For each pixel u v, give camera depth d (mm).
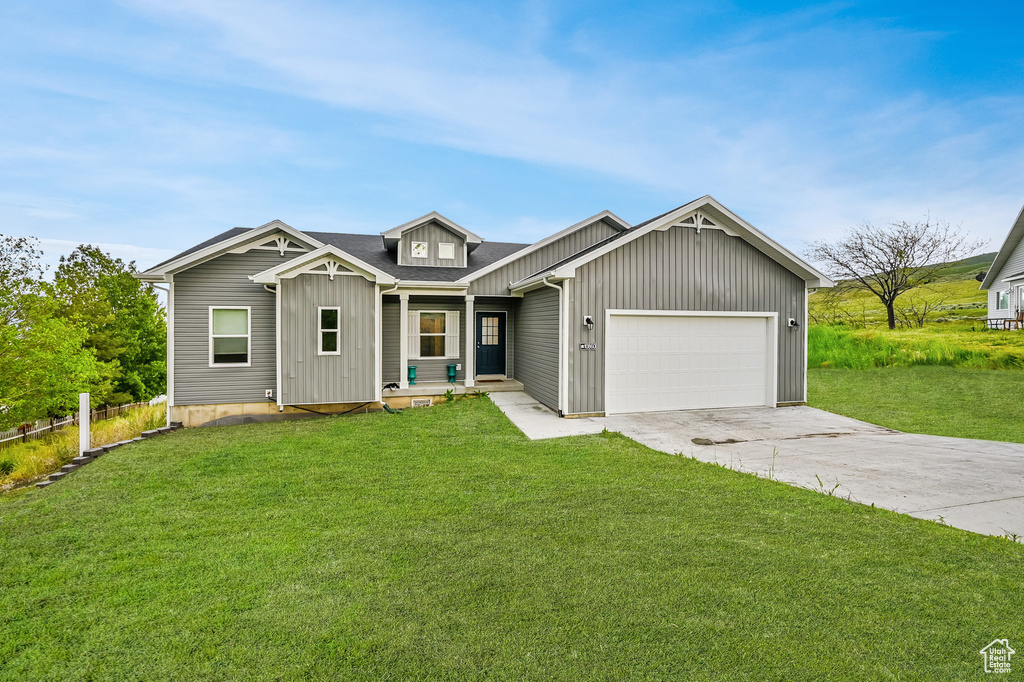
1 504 5984
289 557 4352
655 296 11422
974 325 24828
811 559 4137
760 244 11992
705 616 3301
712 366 11938
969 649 2920
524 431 9688
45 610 3547
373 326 11867
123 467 7484
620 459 7629
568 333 10883
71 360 13312
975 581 3734
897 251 26359
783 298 12359
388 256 15352
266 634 3186
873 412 11547
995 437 9203
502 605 3488
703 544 4484
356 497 5992
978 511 5270
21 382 11562
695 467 7164
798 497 5762
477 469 7129
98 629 3291
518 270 14227
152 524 5227
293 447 8516
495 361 15258
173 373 11508
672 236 11539
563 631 3166
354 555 4371
